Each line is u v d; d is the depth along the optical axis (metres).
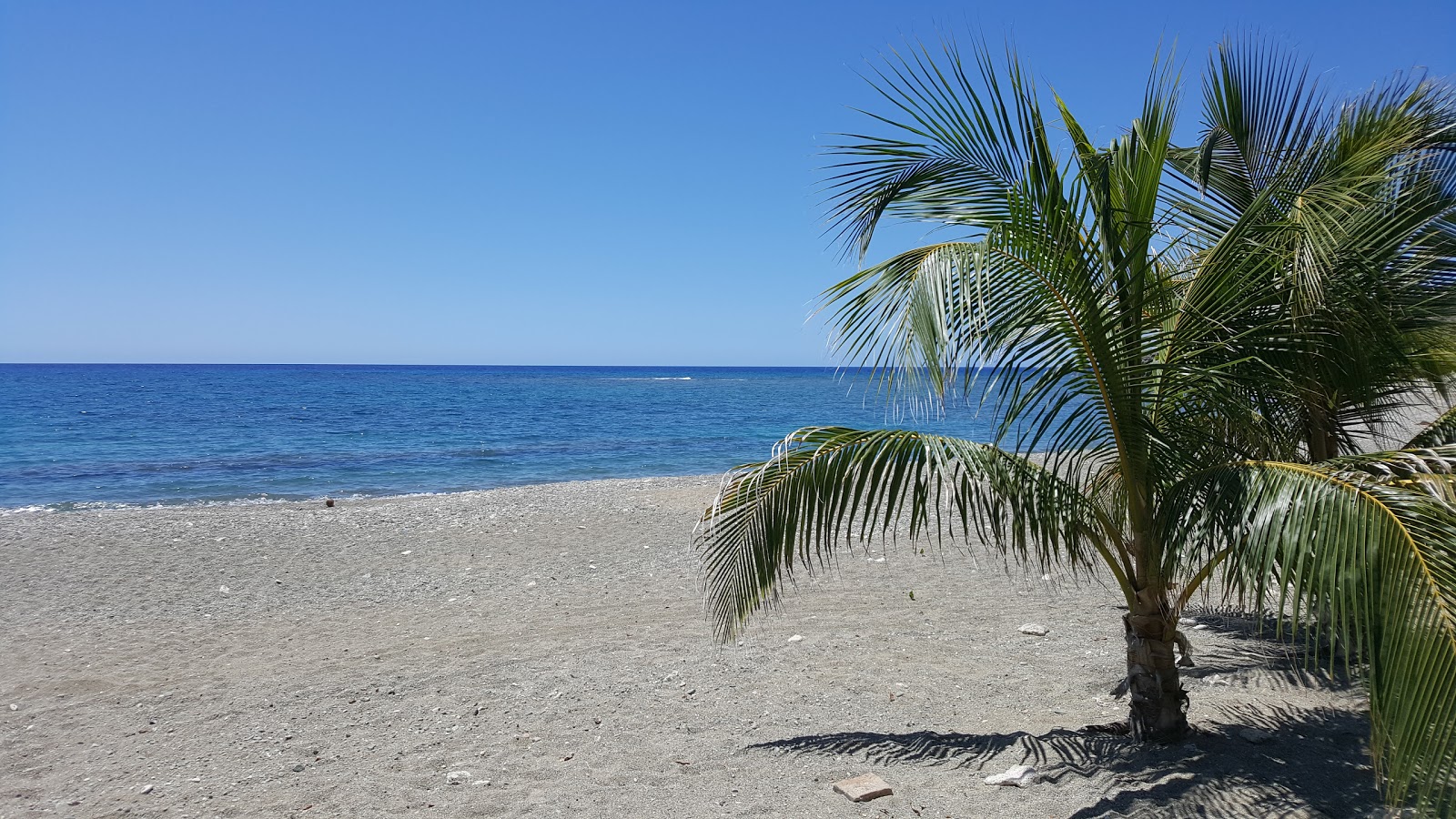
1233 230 3.65
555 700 5.66
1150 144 3.93
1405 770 2.57
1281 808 3.71
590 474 22.84
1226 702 5.14
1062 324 3.62
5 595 8.81
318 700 5.75
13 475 21.75
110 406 48.75
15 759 4.86
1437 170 4.58
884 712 5.31
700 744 4.85
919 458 4.03
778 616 7.76
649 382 117.81
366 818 4.03
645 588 9.09
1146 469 3.97
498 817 4.02
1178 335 3.86
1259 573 3.04
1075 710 5.26
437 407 52.91
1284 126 4.83
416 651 6.90
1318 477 3.10
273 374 146.50
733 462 25.41
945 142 4.01
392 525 13.12
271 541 11.83
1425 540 2.68
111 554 10.84
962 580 9.12
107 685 6.12
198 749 4.95
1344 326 3.87
